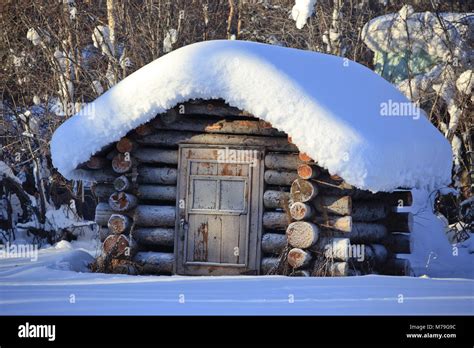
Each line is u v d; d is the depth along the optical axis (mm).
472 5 32938
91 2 31844
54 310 10492
